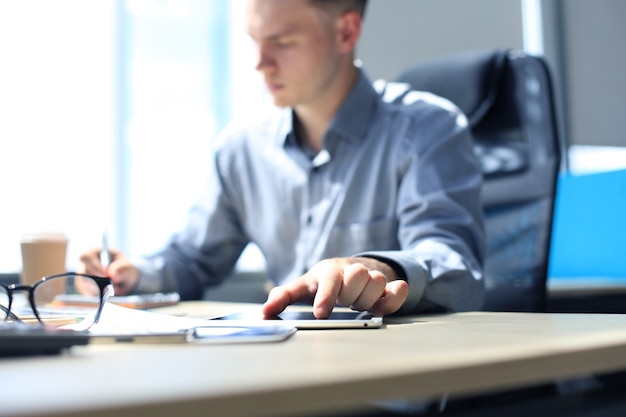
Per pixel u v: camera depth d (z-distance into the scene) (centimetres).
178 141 267
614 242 251
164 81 268
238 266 265
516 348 46
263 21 152
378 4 287
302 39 153
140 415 30
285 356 45
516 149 171
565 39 305
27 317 82
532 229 164
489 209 173
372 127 160
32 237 138
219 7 280
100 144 251
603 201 256
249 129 178
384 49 287
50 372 39
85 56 251
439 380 38
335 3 156
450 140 150
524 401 54
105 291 78
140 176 258
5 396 31
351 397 35
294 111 169
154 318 74
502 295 164
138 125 260
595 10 310
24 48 240
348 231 157
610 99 309
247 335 56
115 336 54
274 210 170
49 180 239
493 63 178
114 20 256
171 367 41
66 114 245
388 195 155
